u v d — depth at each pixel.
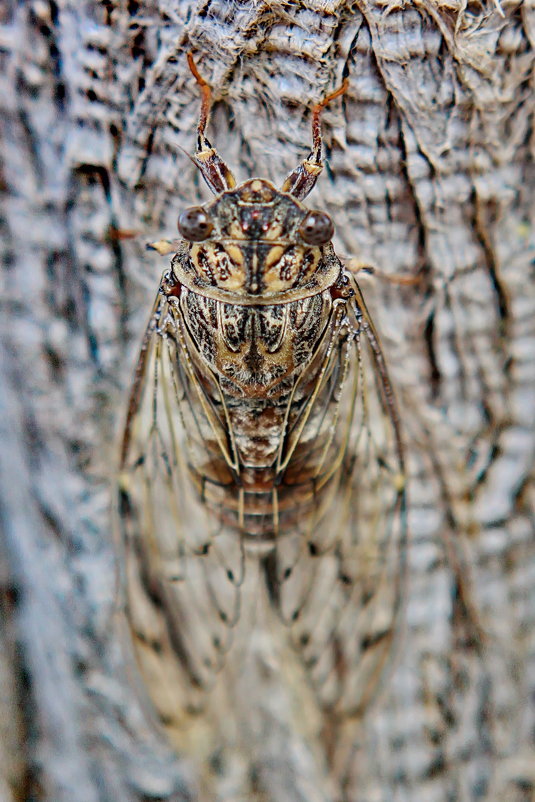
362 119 0.19
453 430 0.20
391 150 0.19
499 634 0.20
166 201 0.19
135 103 0.19
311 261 0.19
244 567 0.20
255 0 0.19
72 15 0.19
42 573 0.20
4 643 0.20
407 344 0.20
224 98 0.19
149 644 0.20
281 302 0.19
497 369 0.20
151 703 0.20
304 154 0.19
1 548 0.20
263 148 0.19
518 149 0.19
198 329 0.19
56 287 0.19
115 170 0.19
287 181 0.19
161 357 0.20
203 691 0.20
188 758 0.20
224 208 0.19
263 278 0.19
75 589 0.20
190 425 0.20
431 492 0.20
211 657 0.20
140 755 0.20
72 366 0.20
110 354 0.20
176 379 0.20
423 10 0.19
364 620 0.20
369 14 0.19
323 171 0.19
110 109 0.19
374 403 0.20
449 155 0.19
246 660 0.20
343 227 0.19
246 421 0.19
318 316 0.19
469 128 0.19
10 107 0.19
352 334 0.19
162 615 0.20
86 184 0.19
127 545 0.20
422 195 0.19
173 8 0.19
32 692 0.20
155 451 0.20
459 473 0.20
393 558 0.20
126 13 0.19
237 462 0.20
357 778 0.20
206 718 0.20
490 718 0.20
